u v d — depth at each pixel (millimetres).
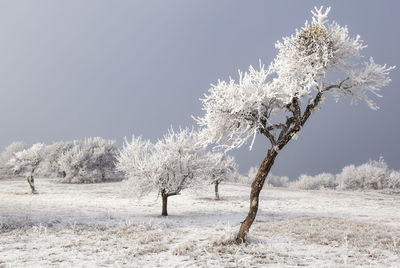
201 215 27969
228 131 13992
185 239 15430
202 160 28469
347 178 80125
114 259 11070
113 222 21094
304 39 12570
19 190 52500
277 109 14266
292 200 43594
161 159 26641
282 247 13281
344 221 23031
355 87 13086
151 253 12188
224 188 59719
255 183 13430
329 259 11773
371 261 11469
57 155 78125
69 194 47250
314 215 29141
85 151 73688
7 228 17562
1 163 77562
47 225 18891
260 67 13391
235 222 23172
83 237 15656
